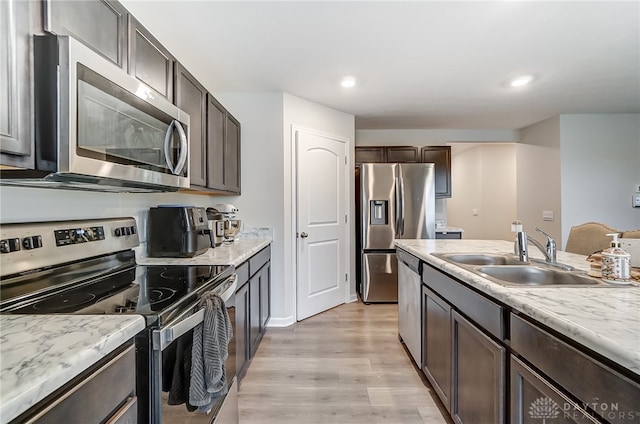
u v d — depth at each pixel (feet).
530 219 14.53
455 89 9.84
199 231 6.62
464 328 4.75
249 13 5.88
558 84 9.47
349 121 12.50
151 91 4.42
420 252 6.84
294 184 10.46
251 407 5.96
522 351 3.36
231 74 8.68
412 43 7.01
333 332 9.55
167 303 3.29
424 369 6.70
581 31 6.55
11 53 2.64
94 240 4.66
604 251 4.12
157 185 4.76
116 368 2.44
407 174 12.63
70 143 3.01
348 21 6.16
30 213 3.88
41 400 1.74
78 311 3.04
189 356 3.43
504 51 7.39
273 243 10.12
